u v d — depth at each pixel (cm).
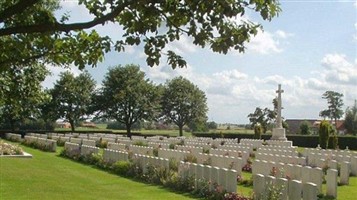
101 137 3819
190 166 1347
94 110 6366
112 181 1538
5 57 488
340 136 4284
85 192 1303
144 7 434
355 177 1778
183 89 7044
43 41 481
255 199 1089
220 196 1160
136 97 6253
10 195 1217
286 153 2130
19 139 3953
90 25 395
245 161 1886
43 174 1698
